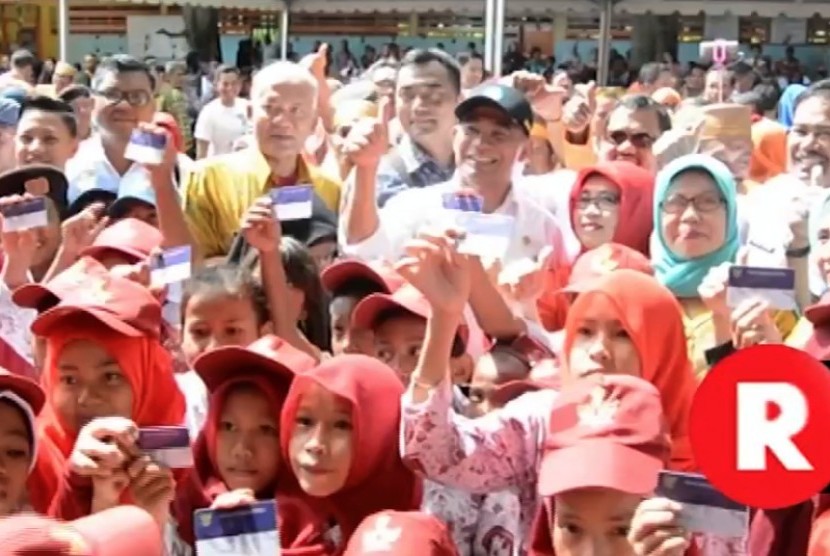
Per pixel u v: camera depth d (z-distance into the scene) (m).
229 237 5.06
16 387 2.92
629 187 4.79
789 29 14.83
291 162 5.16
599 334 3.24
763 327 3.20
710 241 4.20
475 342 3.80
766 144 6.36
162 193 4.63
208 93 12.81
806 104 5.44
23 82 9.79
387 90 7.82
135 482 2.67
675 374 3.26
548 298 4.35
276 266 3.82
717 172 4.25
